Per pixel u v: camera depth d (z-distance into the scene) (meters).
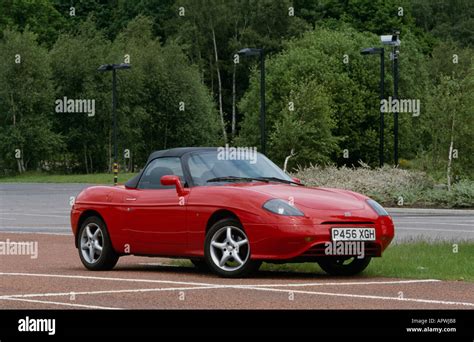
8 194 61.69
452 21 142.38
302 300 11.89
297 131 77.62
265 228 14.20
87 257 16.61
